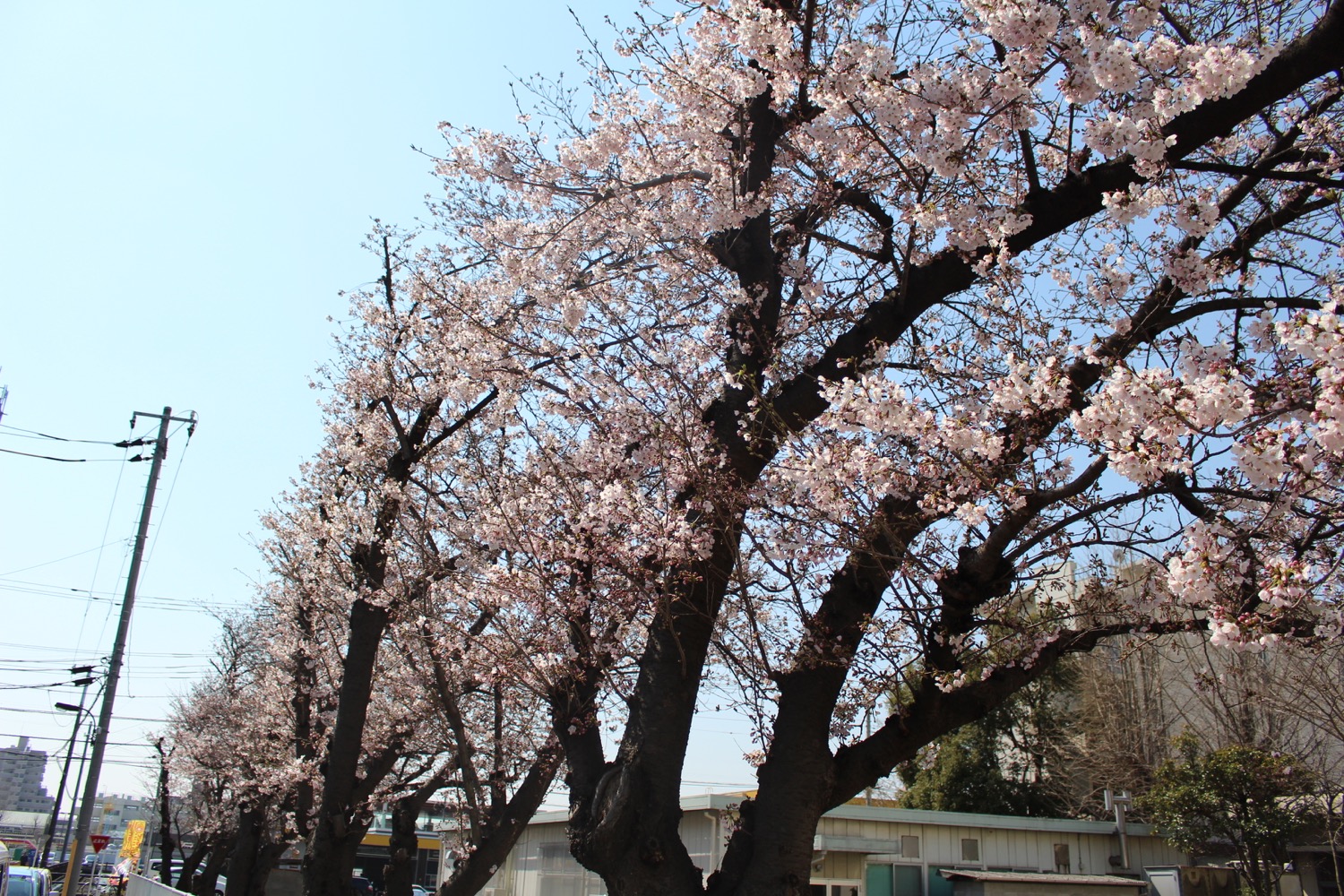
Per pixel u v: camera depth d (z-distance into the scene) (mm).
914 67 4984
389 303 10898
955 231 5293
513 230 7508
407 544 9805
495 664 7230
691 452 5508
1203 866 16641
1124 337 5043
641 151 7379
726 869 4953
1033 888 14359
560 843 18203
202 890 26547
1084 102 4617
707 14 6504
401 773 14938
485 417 9594
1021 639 5414
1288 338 3275
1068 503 5371
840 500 5008
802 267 6668
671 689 5195
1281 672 13383
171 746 28984
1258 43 5785
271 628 18234
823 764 5055
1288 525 4828
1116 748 18781
